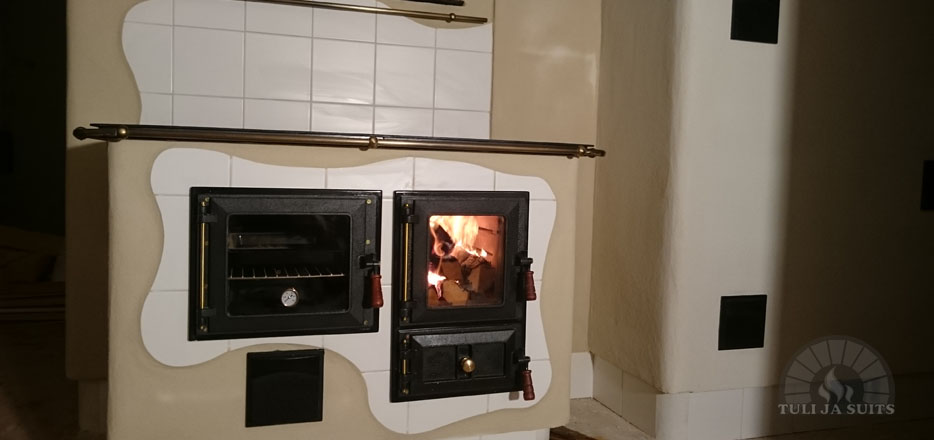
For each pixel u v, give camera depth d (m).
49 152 4.61
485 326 1.78
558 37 2.29
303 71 2.07
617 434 2.07
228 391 1.61
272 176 1.60
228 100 2.00
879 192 2.18
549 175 1.82
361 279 1.67
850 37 2.11
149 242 1.54
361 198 1.65
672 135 1.96
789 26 2.04
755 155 2.03
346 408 1.69
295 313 1.63
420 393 1.73
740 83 1.99
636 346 2.11
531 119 2.28
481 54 2.24
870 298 2.19
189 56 1.96
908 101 2.19
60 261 4.05
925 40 2.20
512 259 1.78
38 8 4.54
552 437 2.04
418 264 1.69
